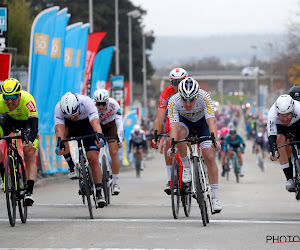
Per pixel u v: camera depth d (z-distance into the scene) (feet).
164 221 71.26
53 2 310.65
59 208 86.94
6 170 66.23
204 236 59.57
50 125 146.61
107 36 407.64
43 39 138.62
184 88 66.95
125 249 52.65
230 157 173.78
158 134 80.53
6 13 130.93
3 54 119.65
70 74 160.35
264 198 108.58
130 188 136.98
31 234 61.26
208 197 72.02
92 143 77.61
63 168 155.02
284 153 76.54
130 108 285.84
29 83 137.69
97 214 79.36
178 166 74.08
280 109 71.15
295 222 70.23
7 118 72.59
